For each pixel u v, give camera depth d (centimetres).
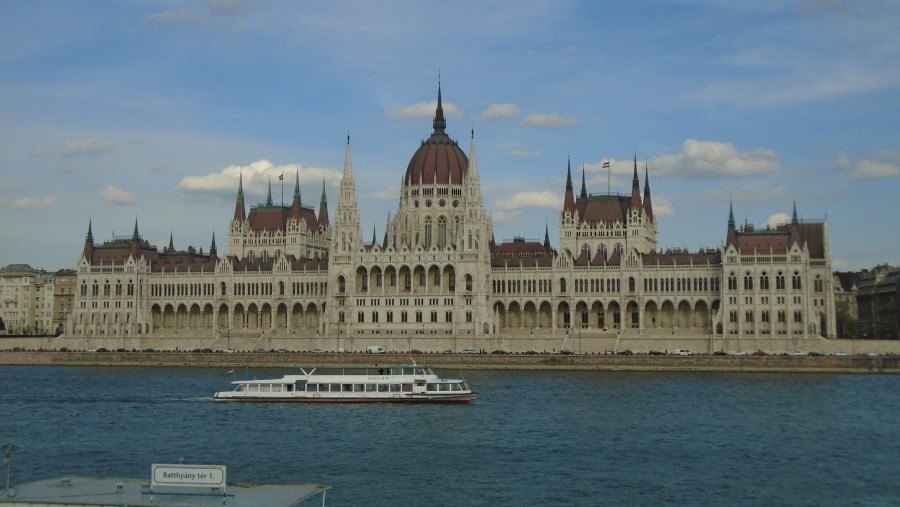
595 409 16525
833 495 10319
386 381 17375
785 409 16575
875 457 12262
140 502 6950
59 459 12044
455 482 10788
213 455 12288
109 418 15425
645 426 14650
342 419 15300
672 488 10556
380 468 11506
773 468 11588
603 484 10725
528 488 10525
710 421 15162
